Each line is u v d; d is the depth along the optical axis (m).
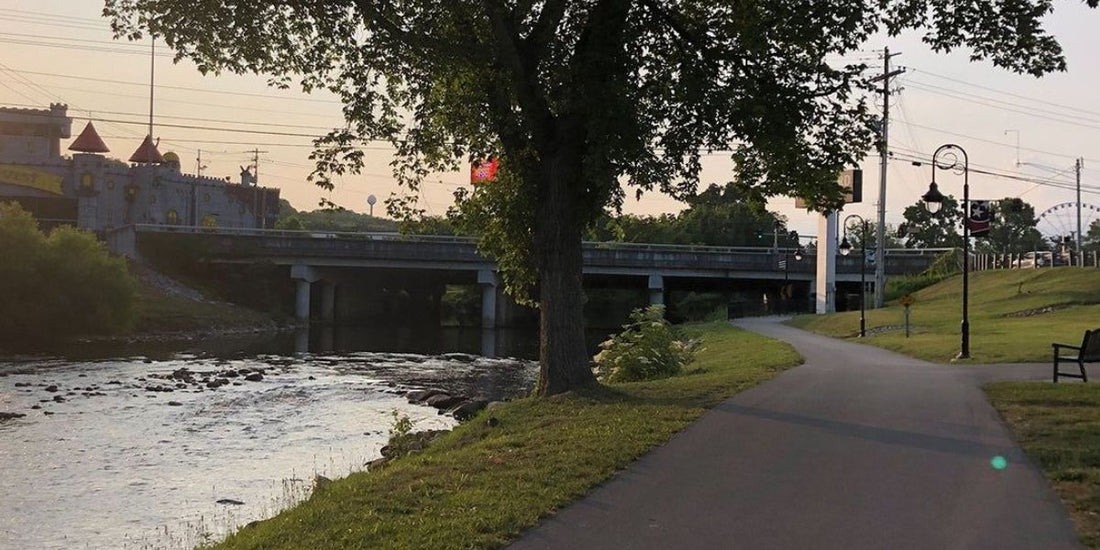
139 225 72.06
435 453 12.48
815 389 16.77
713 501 8.55
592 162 14.76
